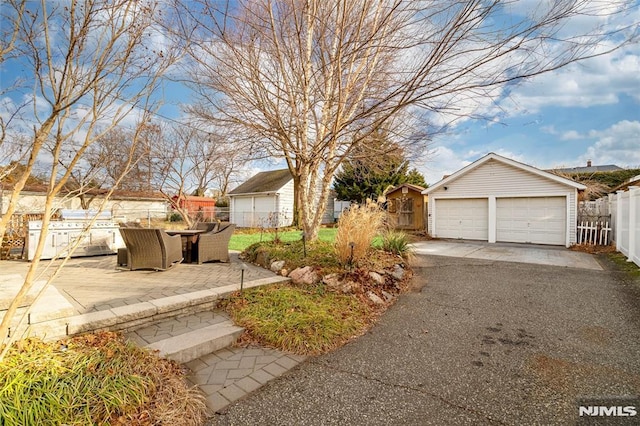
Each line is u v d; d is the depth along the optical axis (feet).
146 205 73.82
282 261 19.10
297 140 21.24
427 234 45.42
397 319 13.47
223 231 22.16
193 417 7.03
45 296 10.36
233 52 16.89
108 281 15.74
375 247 23.24
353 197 69.92
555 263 24.32
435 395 8.04
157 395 7.32
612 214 31.86
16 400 5.88
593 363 9.50
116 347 8.67
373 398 7.92
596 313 13.50
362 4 16.75
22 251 24.09
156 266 18.35
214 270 19.16
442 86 12.51
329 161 21.57
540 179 36.37
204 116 19.17
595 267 22.58
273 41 18.29
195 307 12.73
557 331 11.85
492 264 24.11
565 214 35.12
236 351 10.37
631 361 9.58
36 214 28.22
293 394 8.09
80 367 7.32
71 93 6.40
